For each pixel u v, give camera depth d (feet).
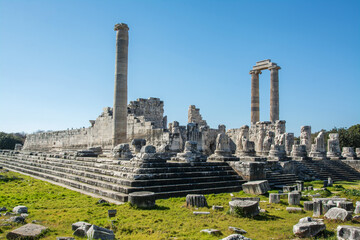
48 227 37.83
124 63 108.78
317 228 36.63
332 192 74.43
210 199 58.90
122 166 69.92
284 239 35.04
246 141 99.86
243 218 43.80
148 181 60.70
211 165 77.97
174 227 38.93
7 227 37.45
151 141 116.78
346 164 130.00
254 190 66.80
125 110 108.27
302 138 141.18
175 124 112.68
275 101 159.63
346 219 42.55
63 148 189.78
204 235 35.37
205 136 149.59
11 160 141.79
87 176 75.51
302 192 71.82
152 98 151.74
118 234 36.17
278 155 105.29
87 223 37.19
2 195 60.80
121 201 54.44
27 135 247.50
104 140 145.59
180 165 71.72
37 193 63.00
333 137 140.67
